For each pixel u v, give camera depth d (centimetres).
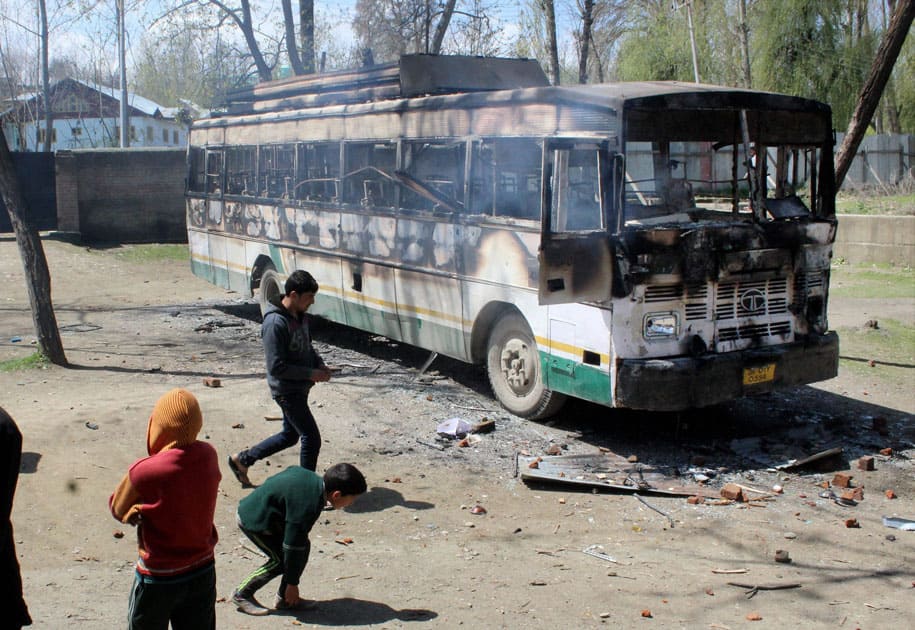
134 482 365
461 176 944
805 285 845
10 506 365
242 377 1055
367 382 1054
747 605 526
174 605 376
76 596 518
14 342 1268
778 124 841
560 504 696
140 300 1688
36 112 3438
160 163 2356
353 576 561
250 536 493
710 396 779
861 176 3359
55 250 2152
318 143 1200
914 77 3600
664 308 772
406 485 730
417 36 2298
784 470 770
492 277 904
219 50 2469
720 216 812
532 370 890
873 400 1000
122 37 2667
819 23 2859
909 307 1548
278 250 1320
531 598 531
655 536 635
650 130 765
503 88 1084
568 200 751
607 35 3384
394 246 1059
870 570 579
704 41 2978
